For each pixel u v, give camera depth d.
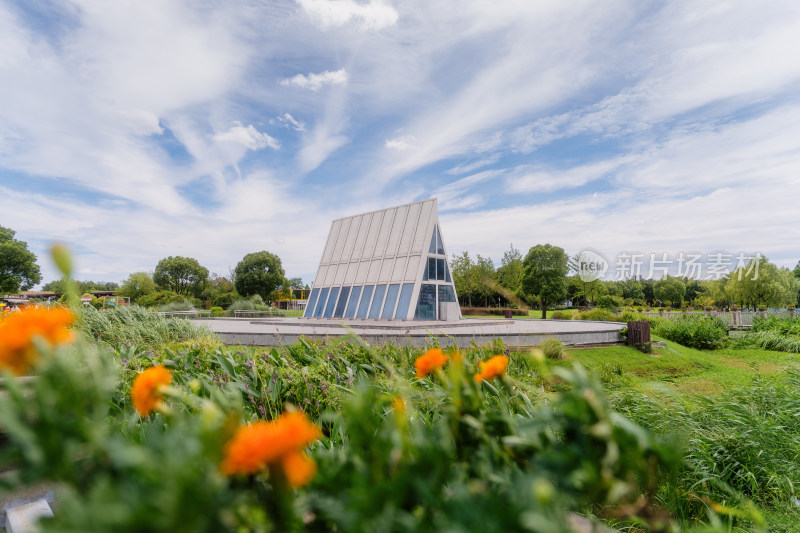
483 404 1.09
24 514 1.91
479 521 0.63
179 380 4.02
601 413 0.77
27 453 0.59
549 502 0.66
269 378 4.15
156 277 59.84
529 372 4.40
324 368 4.58
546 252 41.22
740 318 28.34
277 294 57.34
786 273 43.03
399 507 0.77
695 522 3.03
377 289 24.14
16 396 0.62
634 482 0.88
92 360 0.75
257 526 0.73
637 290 65.88
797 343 16.80
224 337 12.73
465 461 1.01
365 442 0.90
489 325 19.38
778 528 3.04
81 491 0.64
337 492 0.85
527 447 0.94
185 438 0.68
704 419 4.74
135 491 0.58
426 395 1.73
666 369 12.59
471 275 40.19
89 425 0.65
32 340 0.65
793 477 3.76
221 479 0.63
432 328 16.20
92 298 13.93
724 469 3.92
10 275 48.50
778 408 5.20
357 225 28.33
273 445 0.61
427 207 24.28
